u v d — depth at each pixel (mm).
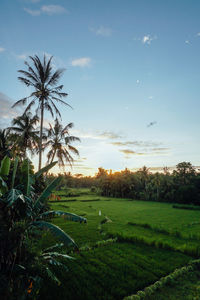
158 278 7914
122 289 6953
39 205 6887
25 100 18078
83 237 14523
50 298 6074
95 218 24656
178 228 19203
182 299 6500
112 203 51156
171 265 9344
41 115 18812
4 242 5395
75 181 129375
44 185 15156
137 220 23969
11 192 5617
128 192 77312
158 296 6668
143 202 58000
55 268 8352
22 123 21703
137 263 9469
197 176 59469
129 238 13703
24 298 5156
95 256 10242
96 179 120125
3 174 7070
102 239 14000
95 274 8008
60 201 52844
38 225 6035
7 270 5441
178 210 37000
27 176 6996
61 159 25172
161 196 62812
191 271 8828
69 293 6406
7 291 4672
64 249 11023
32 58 18047
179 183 65375
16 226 5770
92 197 71812
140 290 7086
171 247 11922
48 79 19109
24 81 18078
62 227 18359
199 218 26406
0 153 10680
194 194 50938
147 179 73250
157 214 30578
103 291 6641
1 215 5766
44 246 11164
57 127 25188
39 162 18172
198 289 7188
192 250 11039
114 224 20438
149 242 12797
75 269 8375
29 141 22906
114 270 8523
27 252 6199
